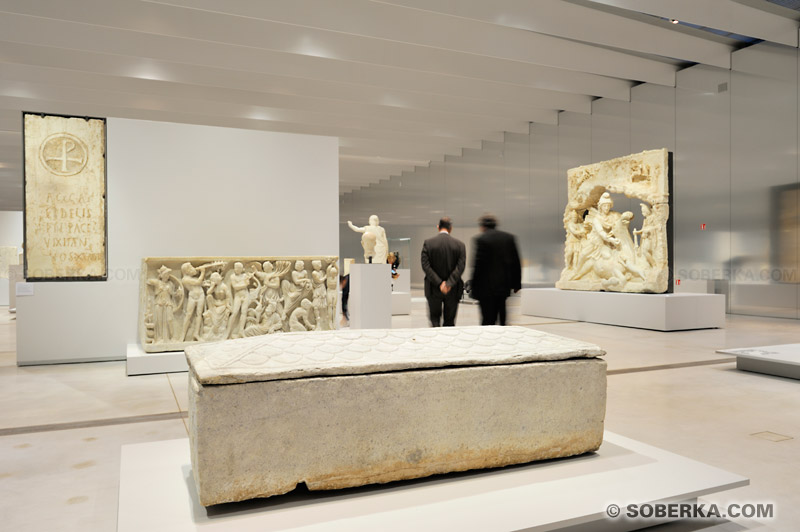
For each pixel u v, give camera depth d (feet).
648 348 27.25
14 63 35.32
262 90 41.68
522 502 8.25
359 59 36.14
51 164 26.23
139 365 21.94
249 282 23.94
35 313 24.48
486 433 9.32
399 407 8.76
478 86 46.16
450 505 8.15
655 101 48.39
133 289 25.59
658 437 13.16
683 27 38.60
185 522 7.65
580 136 54.80
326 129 55.88
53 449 12.92
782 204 40.47
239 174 27.35
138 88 41.34
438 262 21.27
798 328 34.99
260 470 8.05
